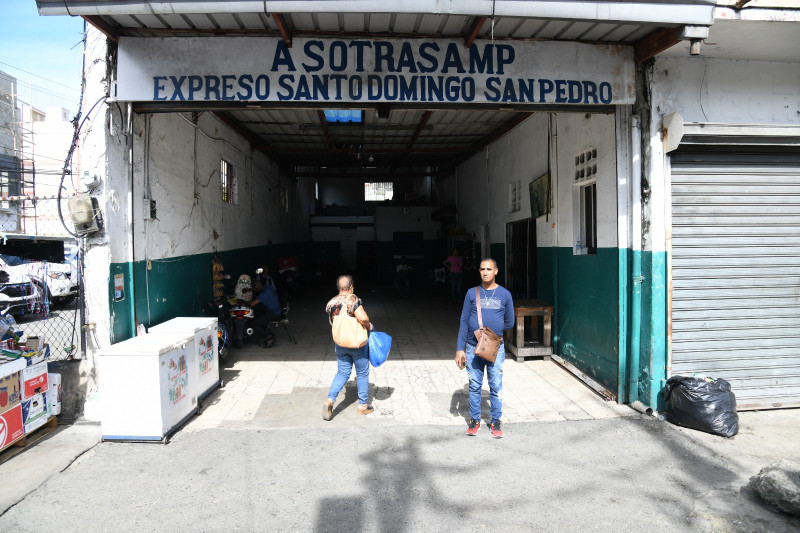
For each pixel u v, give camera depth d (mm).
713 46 4848
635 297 5223
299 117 8969
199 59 4734
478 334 4387
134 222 5277
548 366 6887
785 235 5273
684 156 5117
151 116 5676
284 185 15391
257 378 6309
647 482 3721
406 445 4371
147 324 5602
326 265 20172
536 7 3904
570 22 4539
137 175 5355
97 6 3760
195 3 3770
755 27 4426
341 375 5043
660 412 5078
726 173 5191
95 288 4836
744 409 5160
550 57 4992
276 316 8008
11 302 7922
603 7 3986
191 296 7070
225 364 6941
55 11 3775
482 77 4938
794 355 5316
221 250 8641
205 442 4410
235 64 4758
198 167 7395
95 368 4852
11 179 10297
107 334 4848
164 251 6105
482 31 4789
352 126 9703
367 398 5223
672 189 5109
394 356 7543
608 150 5547
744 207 5215
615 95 5078
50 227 10906
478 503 3428
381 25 4660
